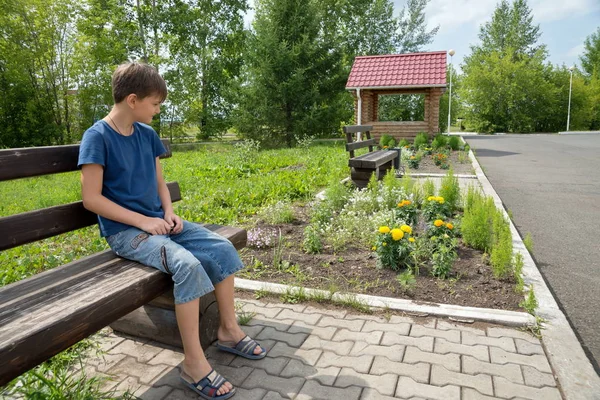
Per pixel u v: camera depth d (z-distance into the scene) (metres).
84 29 23.00
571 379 2.31
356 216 5.34
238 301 3.32
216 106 29.97
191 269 2.19
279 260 4.07
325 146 18.42
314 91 22.14
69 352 2.63
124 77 2.39
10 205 7.81
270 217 5.67
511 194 7.57
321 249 4.36
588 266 4.10
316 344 2.71
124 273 2.21
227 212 6.13
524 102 43.22
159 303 2.67
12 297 1.92
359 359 2.53
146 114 2.49
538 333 2.79
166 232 2.45
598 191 7.81
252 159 12.21
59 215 2.48
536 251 4.55
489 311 3.03
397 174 9.12
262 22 22.20
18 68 20.59
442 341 2.71
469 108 44.44
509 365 2.46
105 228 2.45
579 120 44.56
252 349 2.56
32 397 2.01
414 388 2.26
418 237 4.39
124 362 2.57
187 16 27.30
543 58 45.41
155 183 2.65
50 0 20.92
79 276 2.16
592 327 2.97
